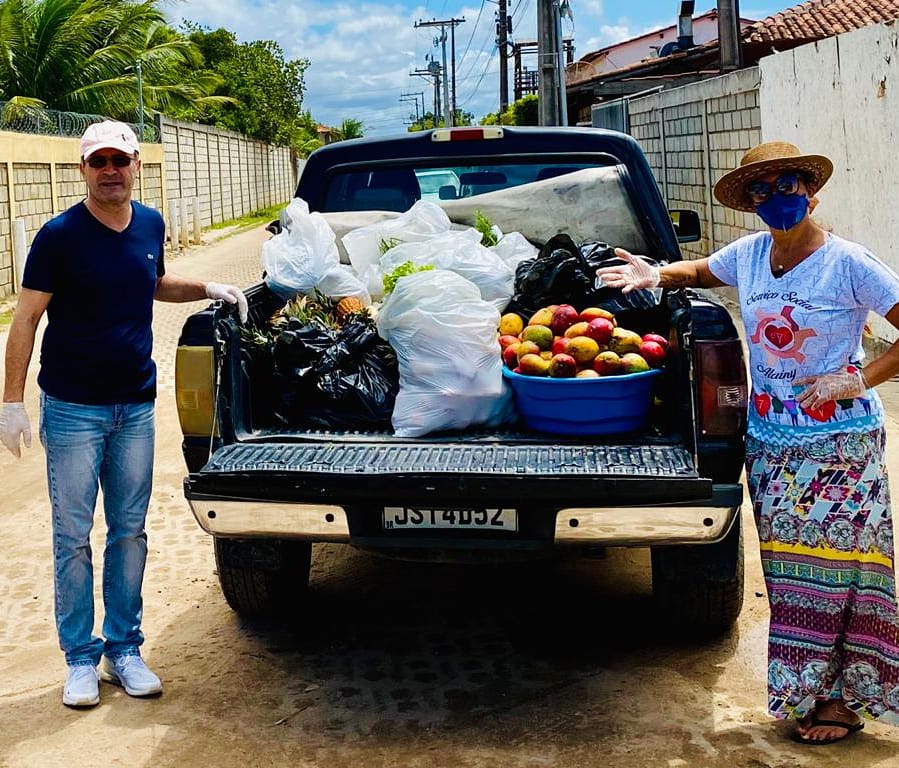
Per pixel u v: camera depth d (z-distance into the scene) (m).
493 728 3.53
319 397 3.93
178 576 5.00
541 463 3.46
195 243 27.27
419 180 5.42
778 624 3.41
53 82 25.33
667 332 3.95
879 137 9.17
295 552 4.44
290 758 3.36
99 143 3.61
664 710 3.62
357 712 3.67
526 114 36.91
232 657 4.15
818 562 3.33
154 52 28.20
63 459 3.77
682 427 3.61
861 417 3.28
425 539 3.54
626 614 4.49
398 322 3.82
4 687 3.93
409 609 4.62
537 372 3.73
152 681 3.83
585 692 3.78
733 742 3.38
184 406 3.77
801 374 3.32
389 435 3.80
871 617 3.33
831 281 3.24
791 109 11.42
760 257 3.46
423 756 3.35
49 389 3.75
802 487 3.33
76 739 3.51
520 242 4.72
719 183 3.40
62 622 3.83
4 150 16.12
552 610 4.57
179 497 6.13
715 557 3.87
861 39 9.42
